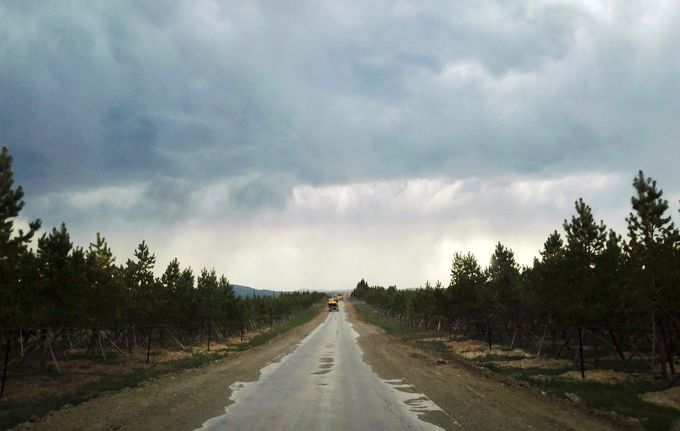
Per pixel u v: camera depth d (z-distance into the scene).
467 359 23.50
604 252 19.31
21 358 19.50
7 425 10.30
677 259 14.84
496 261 34.56
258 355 27.25
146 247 31.73
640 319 17.66
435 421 10.27
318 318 86.25
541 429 9.52
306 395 13.86
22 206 16.61
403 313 63.44
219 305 36.09
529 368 19.53
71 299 19.94
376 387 15.32
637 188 16.11
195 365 21.81
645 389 14.00
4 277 16.25
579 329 16.95
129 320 28.36
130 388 15.45
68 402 12.78
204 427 9.86
